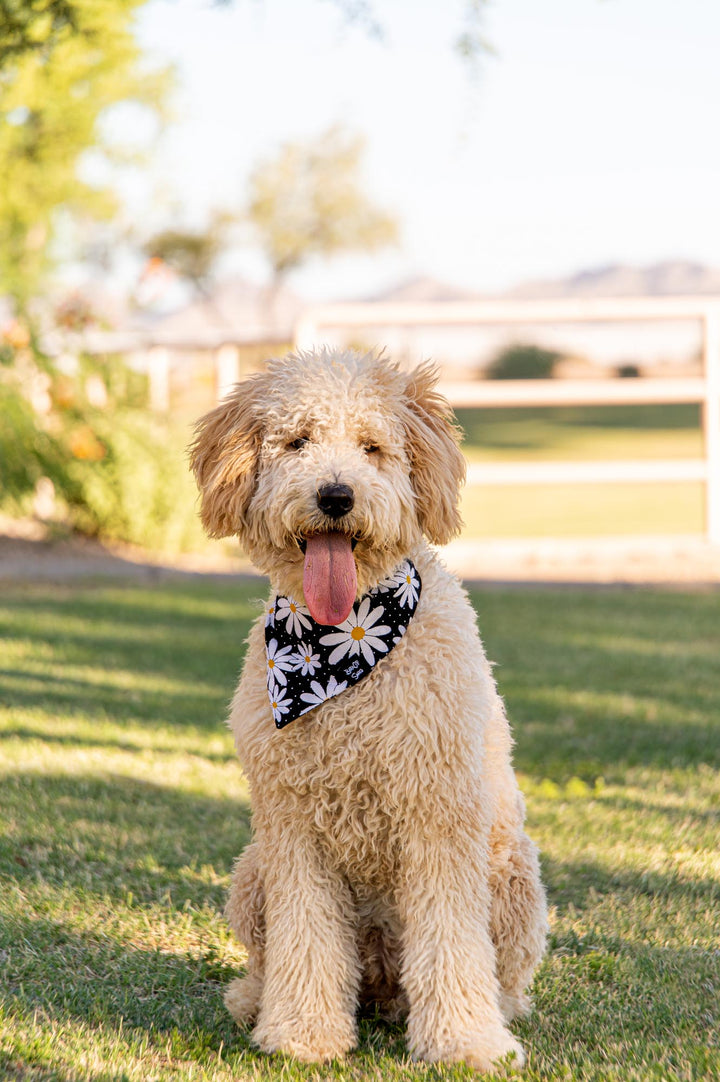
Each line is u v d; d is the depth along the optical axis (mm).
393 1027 3455
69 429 13484
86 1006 3357
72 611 10234
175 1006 3461
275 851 3279
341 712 3133
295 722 3184
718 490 13641
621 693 7625
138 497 13562
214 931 4004
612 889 4434
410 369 3674
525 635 9453
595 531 16625
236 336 14336
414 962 3170
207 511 3432
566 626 9805
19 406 12875
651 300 13641
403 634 3188
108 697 7383
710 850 4812
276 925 3262
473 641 3342
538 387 13750
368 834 3209
